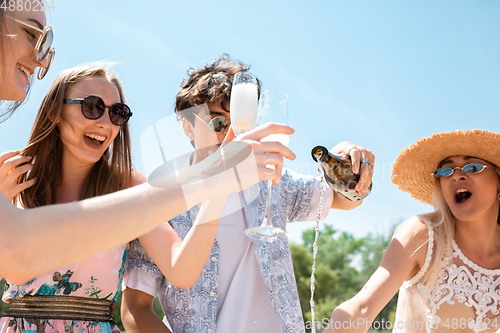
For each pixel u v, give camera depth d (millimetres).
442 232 2312
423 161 2543
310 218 2475
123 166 2262
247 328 2010
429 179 2580
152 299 2188
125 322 2096
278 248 2146
